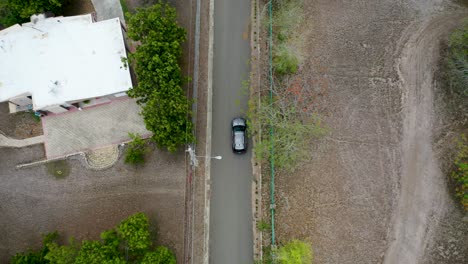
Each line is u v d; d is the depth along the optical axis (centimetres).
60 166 4078
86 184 4022
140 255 3594
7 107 4225
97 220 3938
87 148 4112
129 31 3847
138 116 4159
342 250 3766
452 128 3984
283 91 4141
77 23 4103
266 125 4056
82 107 4191
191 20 4362
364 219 3822
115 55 4019
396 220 3806
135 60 3966
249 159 4016
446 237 3741
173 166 4016
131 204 3953
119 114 4175
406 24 4297
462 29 4188
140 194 3972
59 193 4012
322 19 4341
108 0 4412
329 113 4078
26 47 4072
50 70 3997
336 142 4003
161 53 3734
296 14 4347
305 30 4309
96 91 3941
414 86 4106
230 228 3881
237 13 4391
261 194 3925
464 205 3772
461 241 3719
